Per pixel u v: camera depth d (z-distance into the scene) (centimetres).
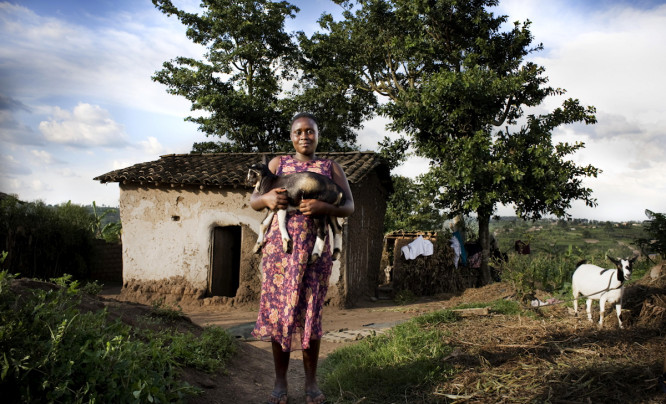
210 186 1184
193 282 1188
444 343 495
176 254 1205
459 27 1789
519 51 1705
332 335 698
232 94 2341
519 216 1545
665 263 669
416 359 440
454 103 1534
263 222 343
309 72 2512
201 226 1192
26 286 356
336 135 2584
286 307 325
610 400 320
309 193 327
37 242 1639
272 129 2488
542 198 1473
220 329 468
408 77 2150
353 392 371
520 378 368
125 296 1218
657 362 378
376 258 1509
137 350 304
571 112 1568
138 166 1294
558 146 1484
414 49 1836
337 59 2364
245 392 366
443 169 1533
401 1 1894
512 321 602
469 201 1444
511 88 1477
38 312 280
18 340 253
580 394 332
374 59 2248
